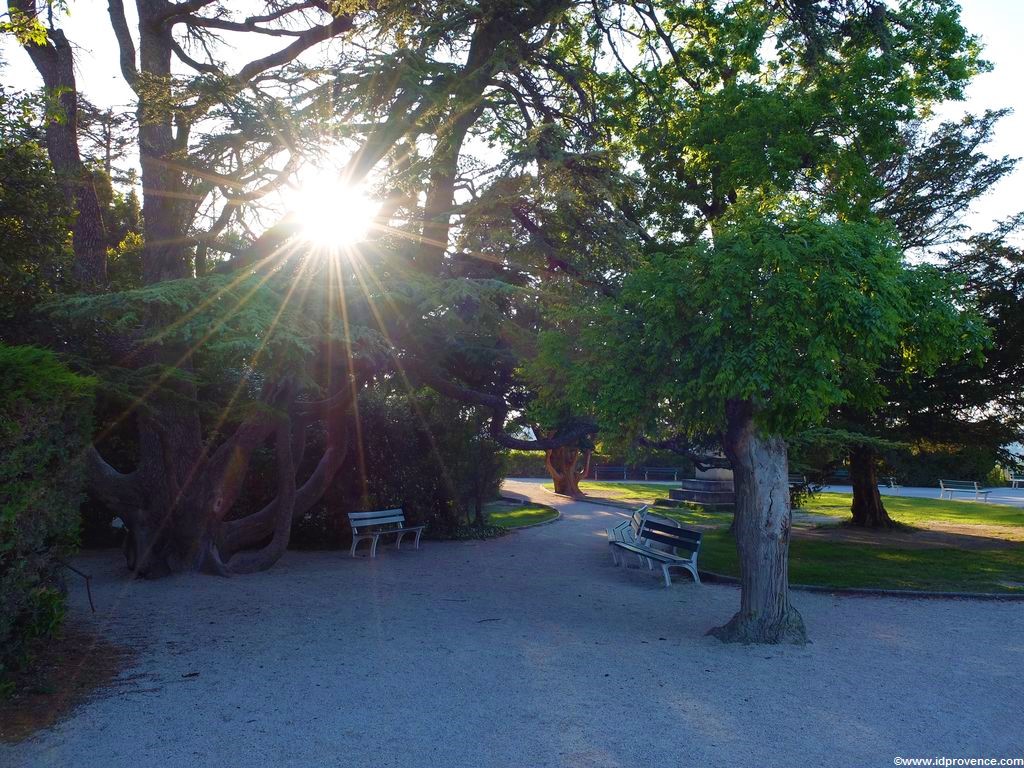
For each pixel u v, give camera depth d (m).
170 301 7.70
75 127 12.28
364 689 6.68
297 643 8.36
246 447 13.03
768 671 7.38
